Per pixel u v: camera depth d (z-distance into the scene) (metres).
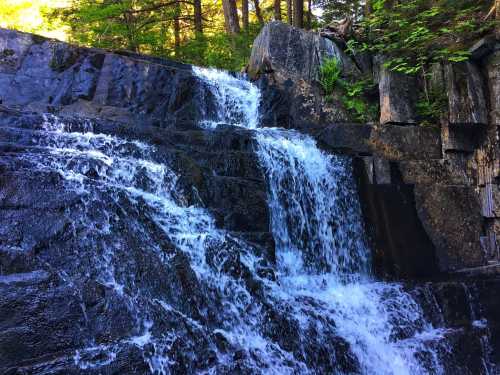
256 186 5.66
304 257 6.00
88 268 3.71
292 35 8.77
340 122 8.20
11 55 7.24
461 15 7.55
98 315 3.29
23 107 6.73
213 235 4.61
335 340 4.39
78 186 4.20
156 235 4.25
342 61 8.70
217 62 13.17
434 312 5.37
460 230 6.97
